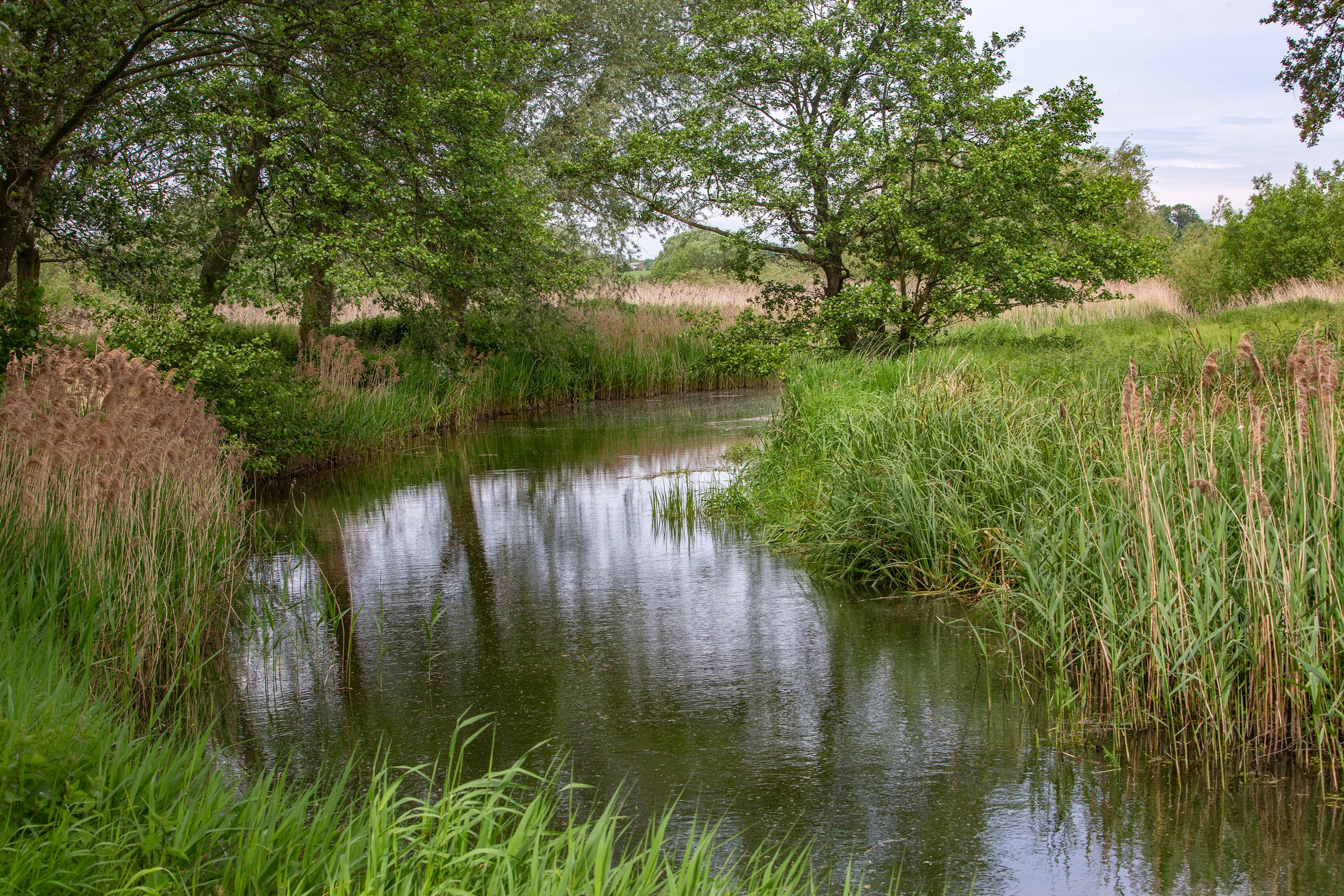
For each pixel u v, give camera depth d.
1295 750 4.59
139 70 10.23
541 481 12.46
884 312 14.80
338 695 5.83
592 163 16.92
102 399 7.96
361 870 3.20
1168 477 5.51
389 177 14.18
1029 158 14.12
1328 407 4.87
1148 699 4.99
